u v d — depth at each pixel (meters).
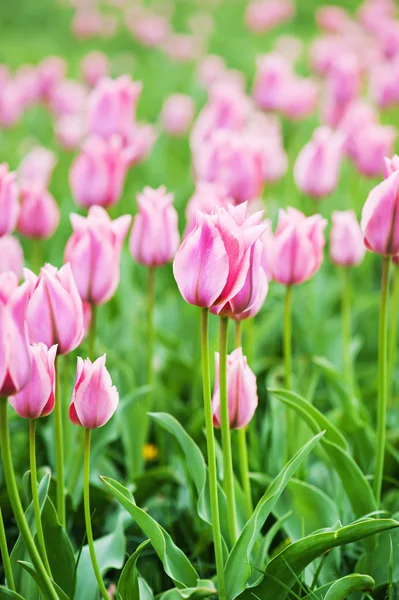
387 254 1.36
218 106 1.82
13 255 1.54
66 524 1.47
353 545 1.44
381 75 2.38
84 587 1.36
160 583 1.45
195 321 1.76
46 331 1.31
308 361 1.72
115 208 2.15
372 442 1.50
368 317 1.82
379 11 3.81
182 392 1.71
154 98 3.96
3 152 2.92
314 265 1.42
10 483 1.25
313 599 1.33
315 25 6.04
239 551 1.31
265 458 1.52
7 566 1.29
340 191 2.49
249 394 1.32
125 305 1.76
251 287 1.28
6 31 6.08
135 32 4.55
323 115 2.34
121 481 1.54
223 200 1.51
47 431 1.53
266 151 1.80
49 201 1.66
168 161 2.87
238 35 5.73
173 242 1.52
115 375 1.59
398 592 1.39
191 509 1.49
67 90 2.87
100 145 1.61
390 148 1.86
